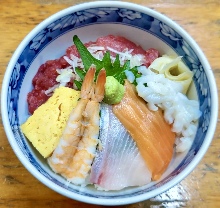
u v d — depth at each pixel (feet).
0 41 0.70
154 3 0.74
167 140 0.59
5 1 0.73
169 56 0.65
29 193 0.61
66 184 0.56
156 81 0.60
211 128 0.55
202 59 0.58
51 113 0.59
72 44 0.67
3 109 0.56
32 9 0.73
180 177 0.53
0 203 0.61
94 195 0.54
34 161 0.57
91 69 0.55
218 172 0.62
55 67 0.64
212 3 0.73
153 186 0.56
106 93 0.56
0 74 0.68
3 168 0.63
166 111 0.59
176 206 0.61
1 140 0.64
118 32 0.66
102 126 0.57
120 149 0.57
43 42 0.63
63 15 0.62
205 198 0.61
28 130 0.59
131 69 0.61
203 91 0.59
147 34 0.65
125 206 0.60
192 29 0.72
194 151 0.56
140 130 0.57
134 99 0.59
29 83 0.64
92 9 0.63
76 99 0.60
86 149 0.56
